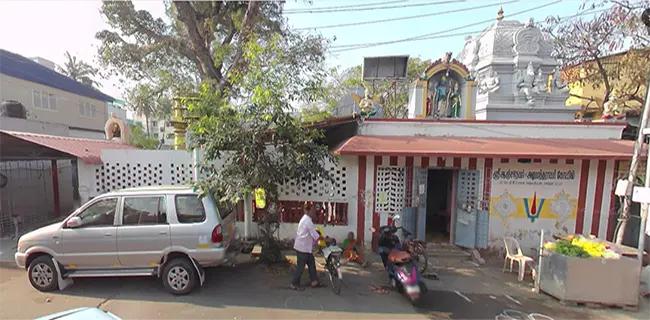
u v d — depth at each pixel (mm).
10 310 4555
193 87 13281
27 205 9930
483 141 7164
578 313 4832
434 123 7535
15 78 19094
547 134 7438
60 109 22516
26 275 5777
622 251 5297
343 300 5109
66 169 11336
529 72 9234
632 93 11391
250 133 5801
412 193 7508
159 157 7754
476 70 10547
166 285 5086
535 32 9500
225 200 5586
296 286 5480
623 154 6461
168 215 5133
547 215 7312
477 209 7434
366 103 8047
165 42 13789
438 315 4730
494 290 5609
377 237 7137
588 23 10562
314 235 5387
